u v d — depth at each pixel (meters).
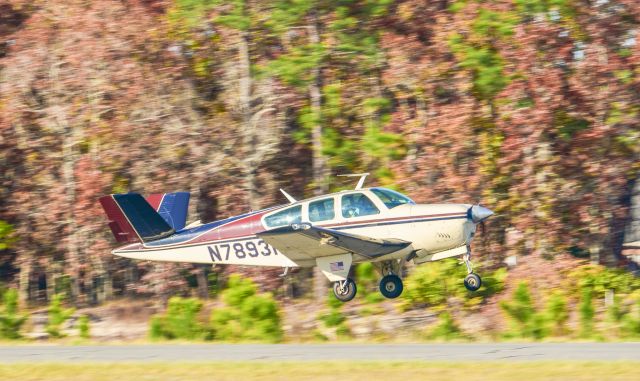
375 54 92.12
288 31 94.00
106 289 115.88
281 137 95.12
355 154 92.25
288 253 64.06
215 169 92.88
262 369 41.28
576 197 88.94
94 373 41.53
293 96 92.69
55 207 96.12
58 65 97.56
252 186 94.19
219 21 90.62
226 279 96.94
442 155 87.44
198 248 69.19
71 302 107.75
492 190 88.88
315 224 64.81
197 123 94.75
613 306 65.56
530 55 86.12
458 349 50.12
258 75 93.00
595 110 87.75
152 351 53.59
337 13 90.88
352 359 45.72
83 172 92.69
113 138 93.25
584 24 89.25
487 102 89.06
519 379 36.59
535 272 80.62
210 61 96.38
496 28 87.50
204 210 99.00
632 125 88.06
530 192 87.00
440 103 91.62
